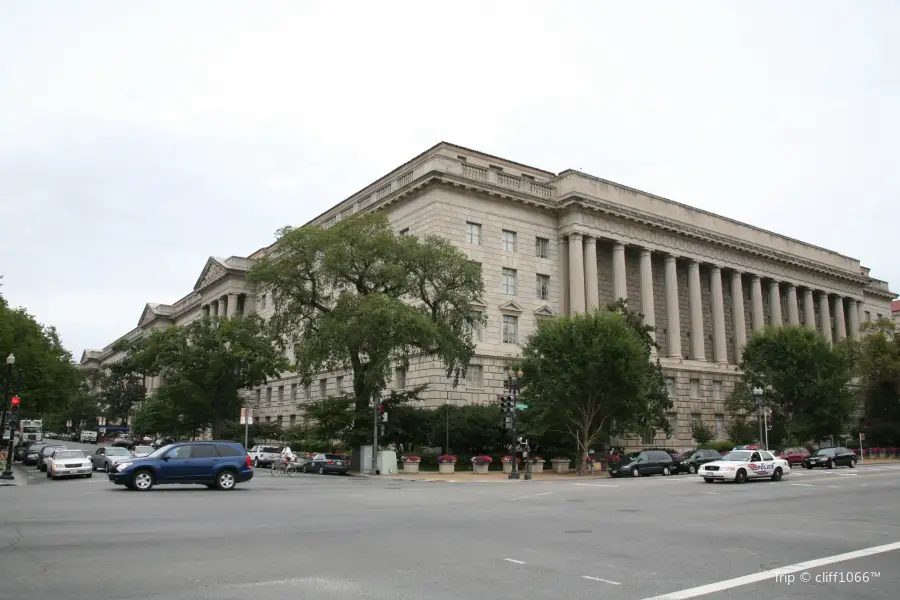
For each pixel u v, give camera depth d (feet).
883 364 241.96
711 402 232.73
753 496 86.69
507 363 188.55
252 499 79.87
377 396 148.77
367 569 36.76
